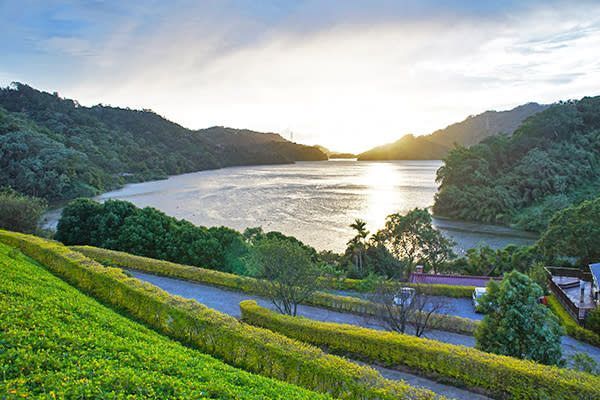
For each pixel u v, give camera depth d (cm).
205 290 2348
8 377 646
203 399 734
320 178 17175
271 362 1227
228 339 1323
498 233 6800
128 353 894
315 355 1195
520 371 1147
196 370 909
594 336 1783
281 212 7994
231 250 3128
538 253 3350
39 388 623
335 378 1094
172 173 19738
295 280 1784
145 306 1588
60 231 3438
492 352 1350
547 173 8350
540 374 1122
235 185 13700
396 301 1859
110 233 3303
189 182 15112
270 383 966
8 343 752
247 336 1299
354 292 2642
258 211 8088
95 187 11375
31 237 2556
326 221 7119
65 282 1880
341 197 10281
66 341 845
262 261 1922
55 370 715
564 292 2252
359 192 11444
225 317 1445
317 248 5391
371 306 2003
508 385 1162
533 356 1284
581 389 1061
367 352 1430
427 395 1017
